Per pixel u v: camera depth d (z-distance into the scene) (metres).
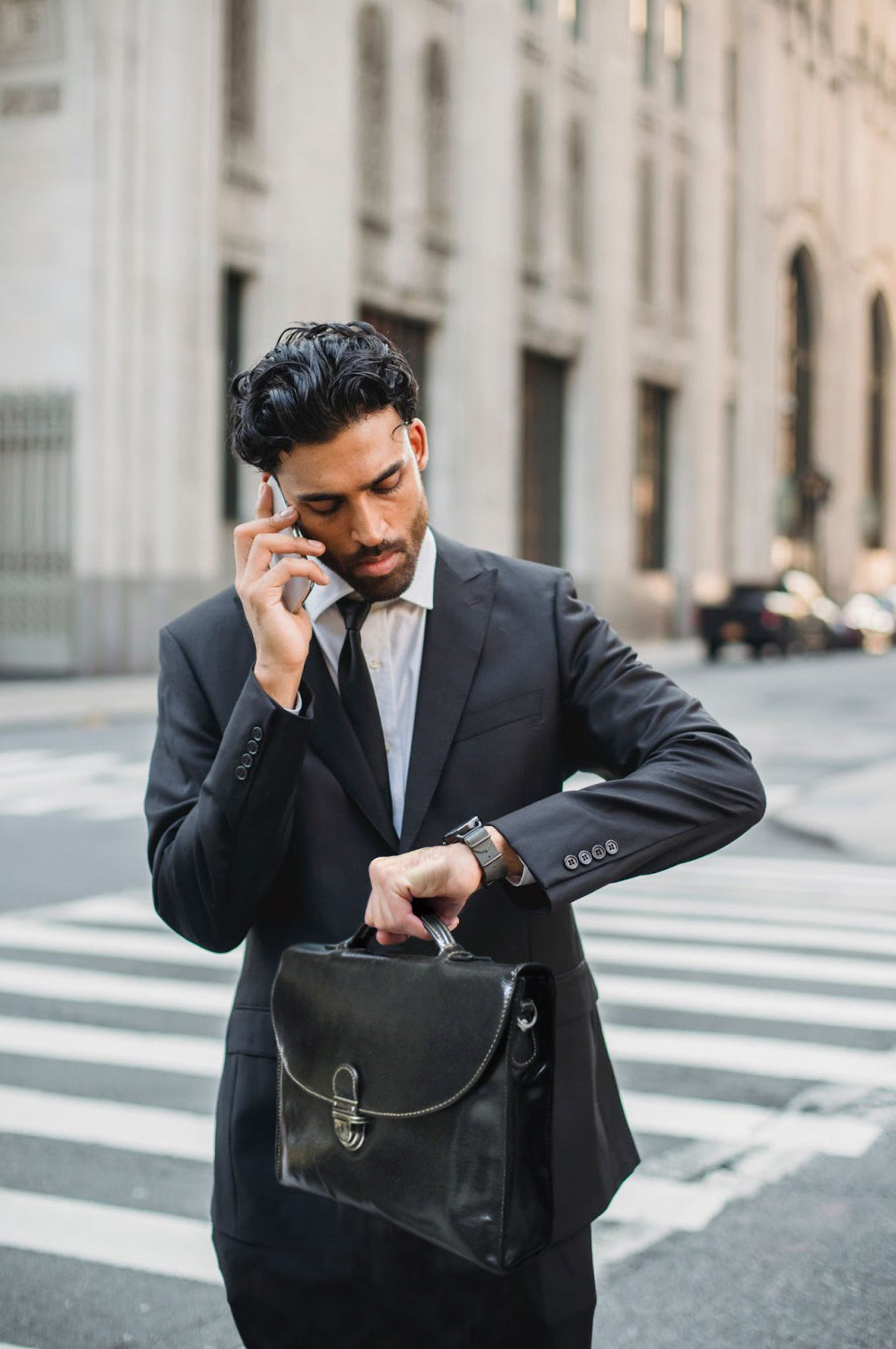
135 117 22.55
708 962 7.19
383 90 27.55
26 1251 3.88
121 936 7.68
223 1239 2.08
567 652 2.11
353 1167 1.82
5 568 23.19
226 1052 2.12
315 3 25.52
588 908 8.68
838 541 48.31
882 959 7.26
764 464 42.22
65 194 22.56
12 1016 6.12
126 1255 3.86
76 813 11.79
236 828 1.91
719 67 39.19
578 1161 2.02
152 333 22.80
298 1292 2.00
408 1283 1.96
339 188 26.14
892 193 52.81
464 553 2.14
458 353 29.64
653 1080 5.28
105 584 22.59
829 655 36.25
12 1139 4.70
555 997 1.91
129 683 22.05
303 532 1.96
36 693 20.48
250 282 24.84
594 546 34.28
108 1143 4.66
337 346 1.87
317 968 1.90
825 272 46.59
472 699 2.05
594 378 34.09
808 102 45.16
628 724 2.05
